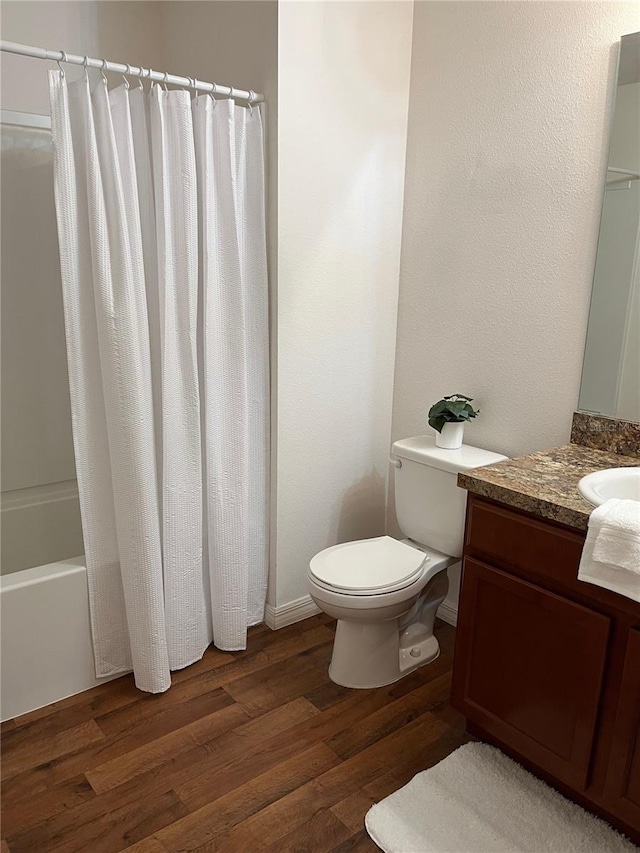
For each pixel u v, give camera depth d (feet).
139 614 6.93
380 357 8.75
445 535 7.39
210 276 6.95
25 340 8.62
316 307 7.88
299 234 7.50
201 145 6.73
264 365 7.67
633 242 6.13
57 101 5.87
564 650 5.24
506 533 5.59
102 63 6.00
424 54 7.85
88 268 6.36
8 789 5.79
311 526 8.55
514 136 6.99
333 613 6.91
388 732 6.61
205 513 7.66
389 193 8.25
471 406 7.80
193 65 8.41
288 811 5.61
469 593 5.99
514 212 7.12
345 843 5.32
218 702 7.02
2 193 8.11
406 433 8.93
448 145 7.72
